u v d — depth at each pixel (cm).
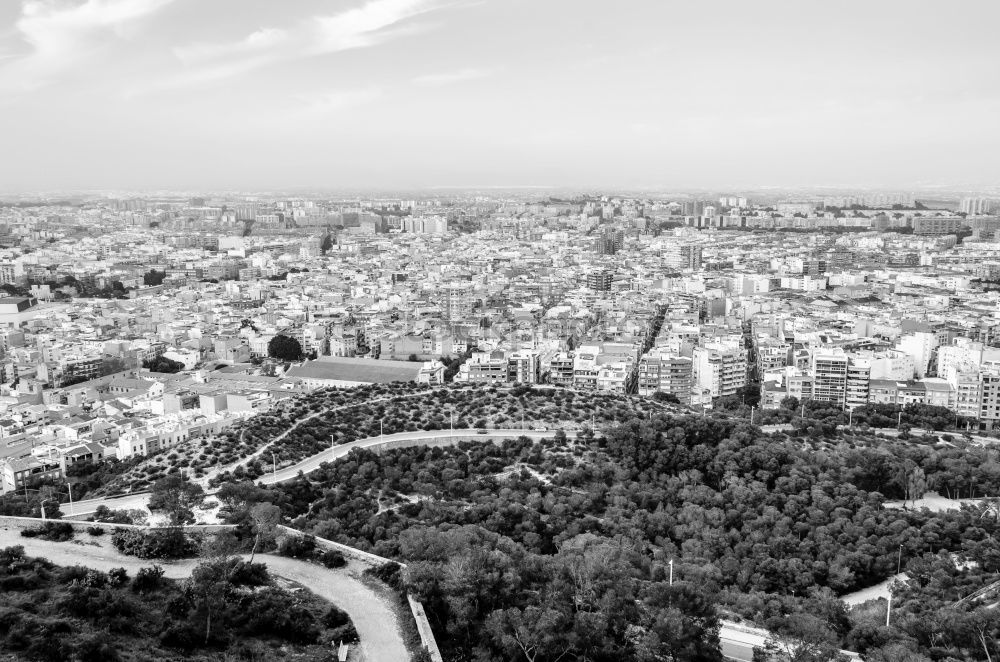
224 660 18188
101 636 17625
